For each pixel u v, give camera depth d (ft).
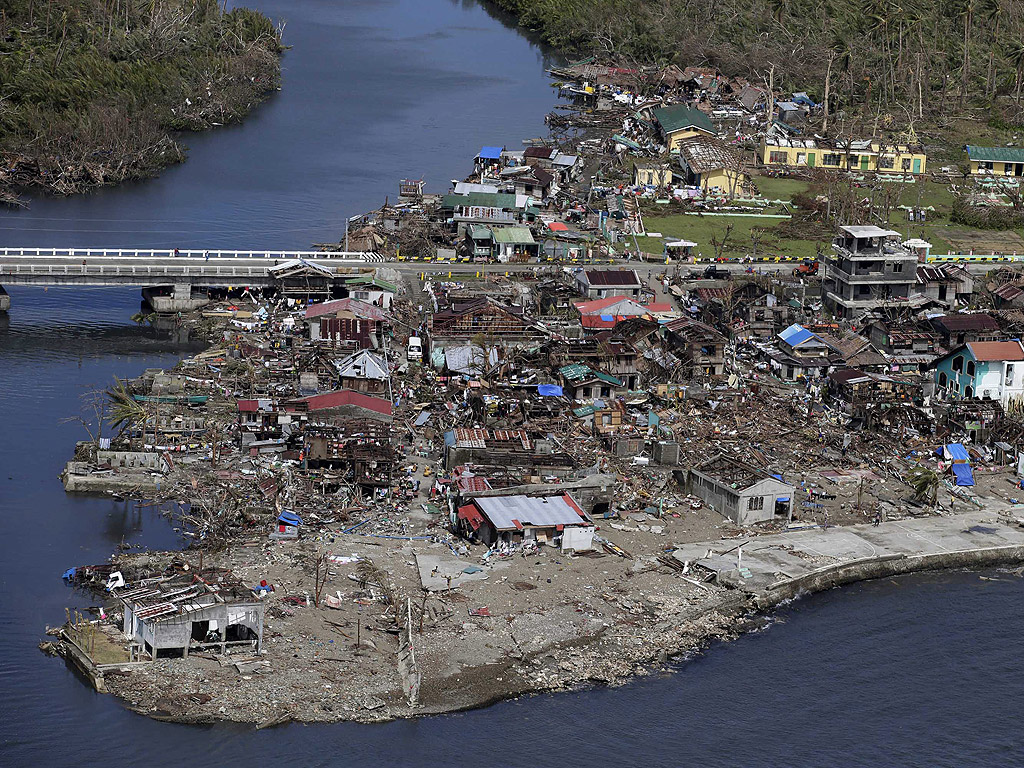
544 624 390.21
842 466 500.33
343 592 397.39
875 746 359.46
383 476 458.91
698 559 430.20
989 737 365.81
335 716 348.18
